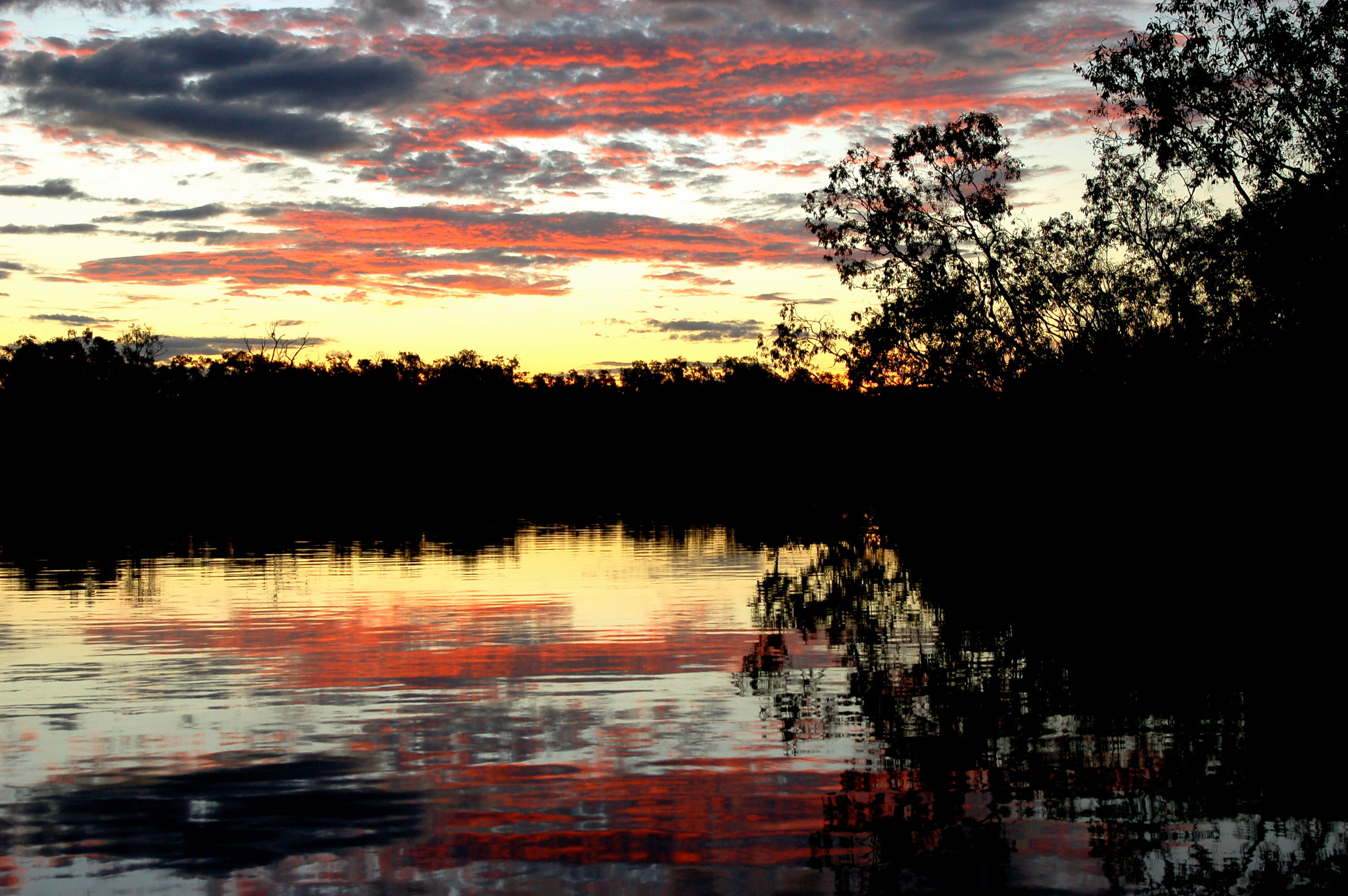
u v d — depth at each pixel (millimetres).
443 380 132125
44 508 68688
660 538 45719
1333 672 15570
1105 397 36531
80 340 108375
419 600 23953
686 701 13508
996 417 42750
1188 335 33688
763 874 7840
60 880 7715
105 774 10250
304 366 115562
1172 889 7566
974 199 39875
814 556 36719
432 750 11141
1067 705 13320
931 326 41438
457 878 7770
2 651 17125
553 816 9094
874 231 41531
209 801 9445
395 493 93750
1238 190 31391
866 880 7730
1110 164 34969
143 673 15289
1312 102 29453
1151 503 36094
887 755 10961
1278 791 9758
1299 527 30812
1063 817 9086
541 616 21250
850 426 60531
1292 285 28531
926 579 29438
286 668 15664
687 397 131500
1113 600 24953
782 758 10836
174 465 108562
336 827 8820
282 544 41219
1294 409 29750
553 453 135000
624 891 7543
